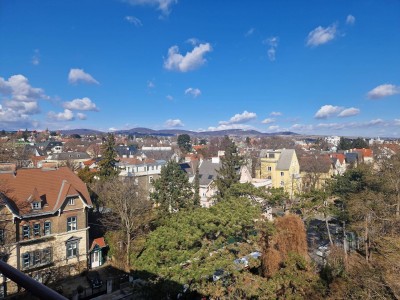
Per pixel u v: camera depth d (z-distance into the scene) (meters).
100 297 27.25
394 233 28.20
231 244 22.69
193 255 20.05
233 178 50.03
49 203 30.48
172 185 41.53
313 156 76.62
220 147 146.38
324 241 36.88
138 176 54.75
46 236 29.66
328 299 19.38
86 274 31.88
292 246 23.50
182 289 19.03
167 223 24.14
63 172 34.78
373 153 102.25
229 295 19.38
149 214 38.94
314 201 33.94
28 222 28.78
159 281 18.64
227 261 20.20
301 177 65.69
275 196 31.98
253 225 24.03
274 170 65.12
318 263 28.59
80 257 32.06
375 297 19.12
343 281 20.59
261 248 23.55
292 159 64.44
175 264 19.56
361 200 31.67
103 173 50.00
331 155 84.88
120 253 34.25
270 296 19.22
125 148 117.00
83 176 48.72
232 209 24.19
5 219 27.30
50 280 29.47
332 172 72.38
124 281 30.03
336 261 26.41
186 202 41.91
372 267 22.64
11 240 27.62
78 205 32.19
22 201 29.14
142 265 19.86
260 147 166.75
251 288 19.47
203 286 19.64
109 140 51.22
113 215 37.09
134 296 25.77
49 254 29.98
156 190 43.06
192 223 22.02
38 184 31.75
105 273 32.34
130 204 35.25
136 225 35.72
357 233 30.20
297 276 20.73
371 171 41.22
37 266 28.94
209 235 22.22
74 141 170.62
